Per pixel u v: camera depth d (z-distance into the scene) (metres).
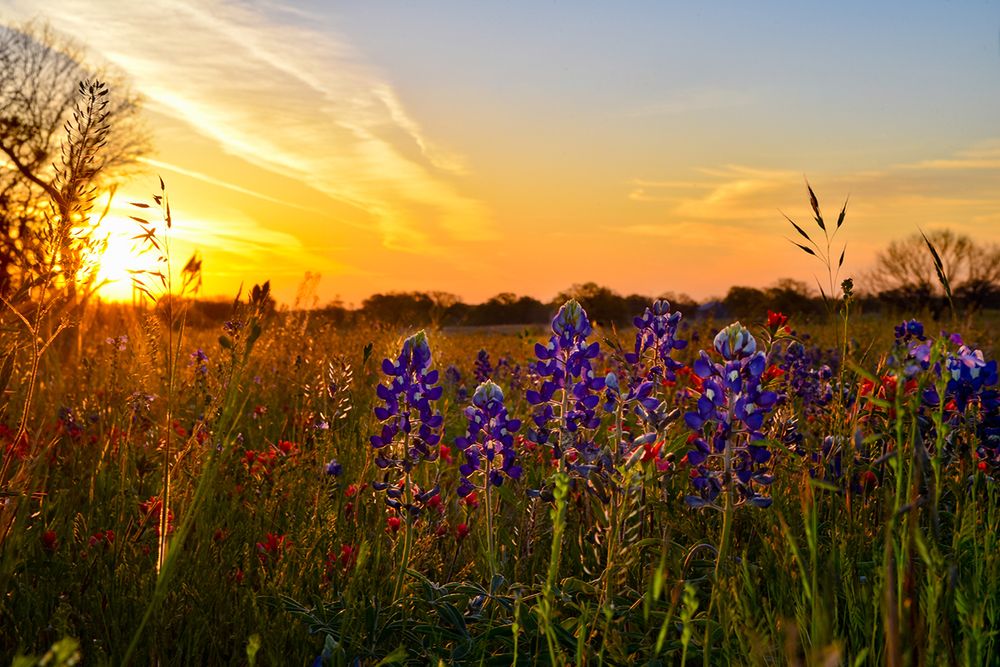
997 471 2.95
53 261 2.34
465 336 12.56
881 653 2.12
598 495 2.79
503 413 2.87
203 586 2.77
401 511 2.76
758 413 2.47
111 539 2.96
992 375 2.85
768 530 3.01
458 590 2.71
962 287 34.00
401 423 2.84
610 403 2.90
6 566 2.41
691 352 6.45
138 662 2.48
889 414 2.77
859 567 2.61
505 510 3.55
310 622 2.50
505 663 2.32
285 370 5.99
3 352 2.70
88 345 4.69
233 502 3.43
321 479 3.28
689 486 3.29
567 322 2.96
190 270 2.35
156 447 3.51
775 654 2.16
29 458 2.53
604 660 2.34
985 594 2.25
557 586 2.60
